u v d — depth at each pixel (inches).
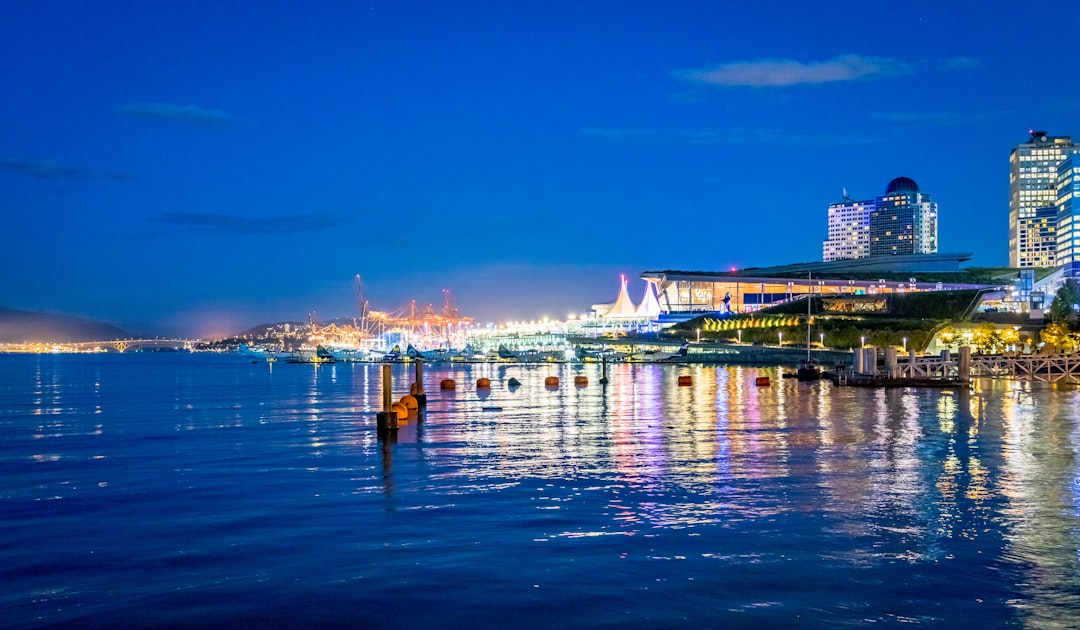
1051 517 1165.1
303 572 937.5
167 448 2059.5
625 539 1061.8
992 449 1831.9
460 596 856.9
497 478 1509.6
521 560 973.8
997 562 957.8
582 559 976.9
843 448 1877.5
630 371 7751.0
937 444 1926.7
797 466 1620.3
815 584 887.1
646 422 2564.0
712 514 1196.5
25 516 1247.5
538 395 4121.6
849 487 1391.5
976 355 4753.9
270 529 1133.1
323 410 3334.2
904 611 810.8
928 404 3107.8
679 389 4534.9
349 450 1939.0
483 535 1085.1
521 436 2191.2
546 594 861.2
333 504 1289.4
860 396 3592.5
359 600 848.9
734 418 2655.0
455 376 7130.9
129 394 4813.0
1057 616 799.1
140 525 1174.3
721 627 776.3
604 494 1349.7
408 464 1692.9
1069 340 6461.6
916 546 1021.8
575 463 1686.8
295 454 1884.8
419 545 1040.8
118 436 2380.7
